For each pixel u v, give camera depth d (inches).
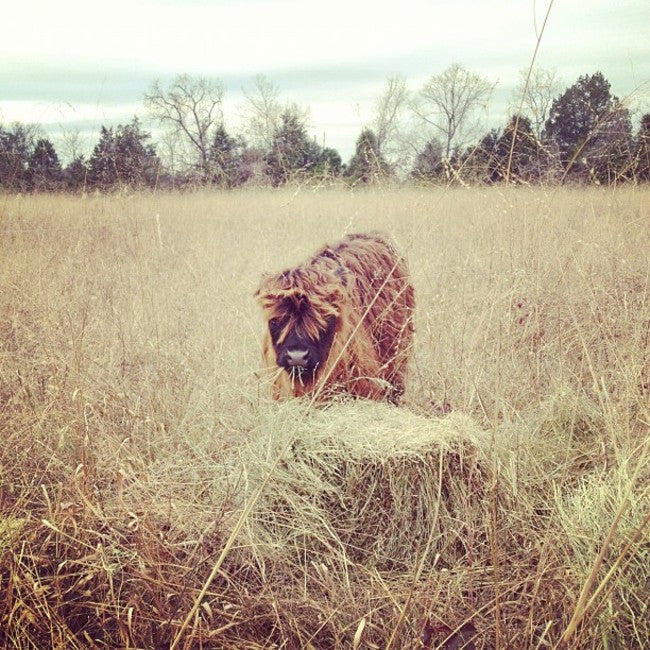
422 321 183.0
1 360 160.7
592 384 156.6
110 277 221.8
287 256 232.1
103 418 139.4
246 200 285.6
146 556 98.9
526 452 125.6
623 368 145.9
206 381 151.8
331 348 143.6
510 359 157.6
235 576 104.3
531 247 193.5
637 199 209.9
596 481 118.9
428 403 152.1
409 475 114.6
